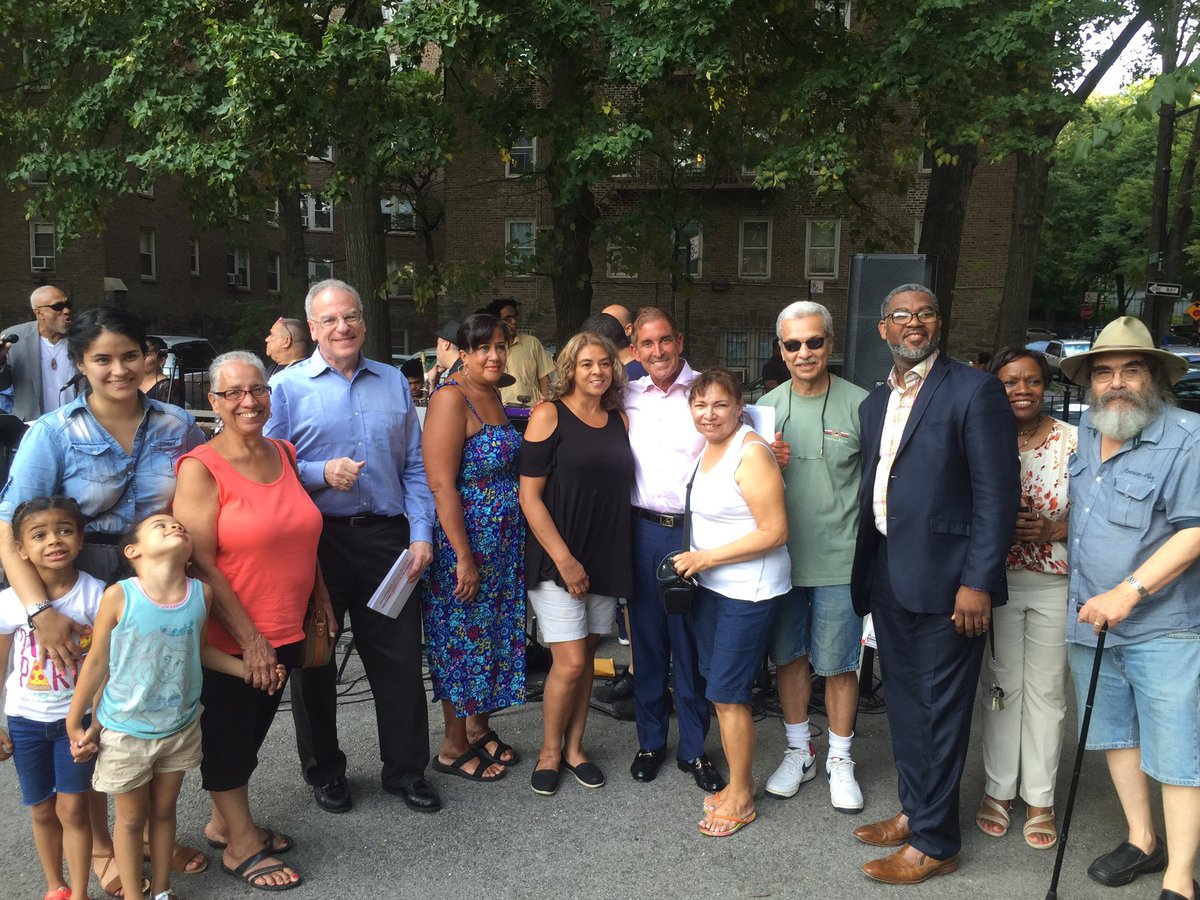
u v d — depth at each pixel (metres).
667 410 3.79
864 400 3.54
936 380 3.21
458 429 3.70
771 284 23.89
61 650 2.77
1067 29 8.01
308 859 3.31
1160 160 17.08
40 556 2.73
